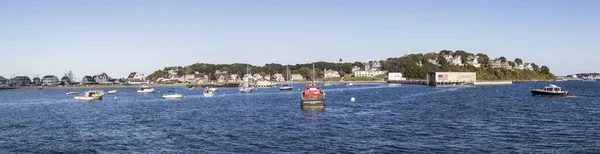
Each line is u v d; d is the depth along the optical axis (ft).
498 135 179.83
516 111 278.26
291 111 289.94
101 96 495.41
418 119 234.79
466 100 397.80
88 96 483.92
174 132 196.54
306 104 304.50
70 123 239.91
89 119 261.24
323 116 255.50
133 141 176.04
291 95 540.52
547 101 376.07
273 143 166.09
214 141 172.14
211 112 293.23
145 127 216.74
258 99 451.53
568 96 451.12
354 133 187.21
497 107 311.68
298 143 165.68
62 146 168.35
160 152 154.30
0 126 231.09
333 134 185.16
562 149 152.46
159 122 237.04
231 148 158.30
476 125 209.05
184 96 544.62
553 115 252.42
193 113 287.89
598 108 298.15
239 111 296.92
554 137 174.50
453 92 583.58
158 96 565.53
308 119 240.53
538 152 147.84
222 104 378.53
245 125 216.74
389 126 207.82
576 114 257.34
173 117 262.67
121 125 227.40
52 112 321.93
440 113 267.18
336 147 157.48
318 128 203.21
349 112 279.69
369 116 253.03
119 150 159.12
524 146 157.38
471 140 169.07
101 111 322.14
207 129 204.13
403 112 276.00
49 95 649.61
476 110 287.07
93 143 173.27
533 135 179.42
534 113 264.72
